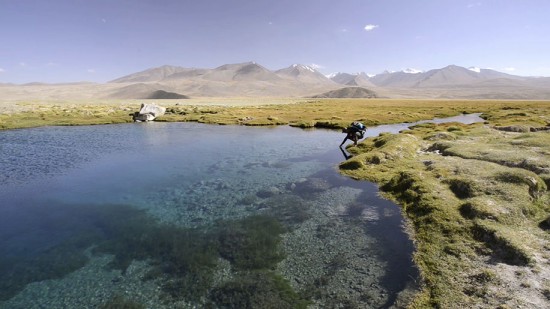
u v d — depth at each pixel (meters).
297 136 58.94
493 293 12.34
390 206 23.06
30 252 18.44
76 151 45.88
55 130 68.44
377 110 109.69
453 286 13.23
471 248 15.68
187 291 14.67
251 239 19.39
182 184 30.39
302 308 13.20
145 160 40.34
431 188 22.92
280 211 23.47
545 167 24.83
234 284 15.04
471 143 36.78
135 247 18.83
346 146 47.00
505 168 24.83
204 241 19.36
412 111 103.38
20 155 43.12
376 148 40.06
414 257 16.05
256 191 28.00
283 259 17.09
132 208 24.73
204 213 23.56
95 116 92.06
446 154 33.56
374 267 15.80
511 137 39.94
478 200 19.56
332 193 26.62
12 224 22.03
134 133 64.25
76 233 20.70
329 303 13.44
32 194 27.95
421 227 18.73
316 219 21.83
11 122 76.31
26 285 15.49
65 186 30.09
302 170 34.25
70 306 14.02
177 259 17.44
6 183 30.94
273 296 14.06
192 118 89.19
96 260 17.50
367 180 29.41
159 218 22.83
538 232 16.59
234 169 35.44
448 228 17.69
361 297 13.66
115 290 14.95
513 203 19.12
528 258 14.09
